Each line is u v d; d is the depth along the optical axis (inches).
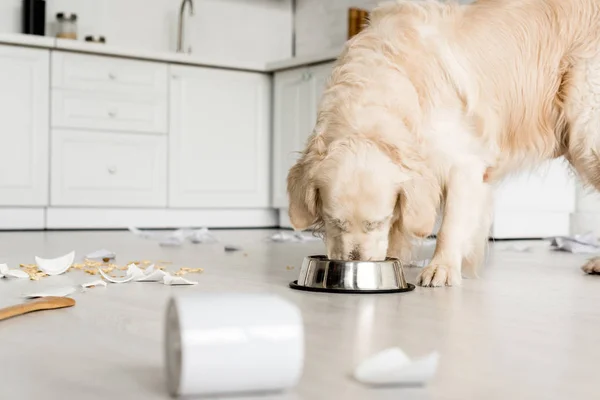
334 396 34.6
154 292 69.8
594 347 46.9
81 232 169.2
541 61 88.6
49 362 41.3
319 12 227.3
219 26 227.5
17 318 55.3
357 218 71.2
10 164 173.2
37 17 187.8
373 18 86.2
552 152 92.2
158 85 191.3
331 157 72.3
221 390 32.2
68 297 63.3
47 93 176.2
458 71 80.7
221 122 201.3
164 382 37.0
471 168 80.4
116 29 210.5
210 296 33.9
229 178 203.0
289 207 77.3
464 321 56.4
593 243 130.2
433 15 84.9
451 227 80.0
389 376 35.9
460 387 36.6
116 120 185.3
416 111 76.7
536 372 40.0
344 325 54.2
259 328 32.5
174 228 195.2
